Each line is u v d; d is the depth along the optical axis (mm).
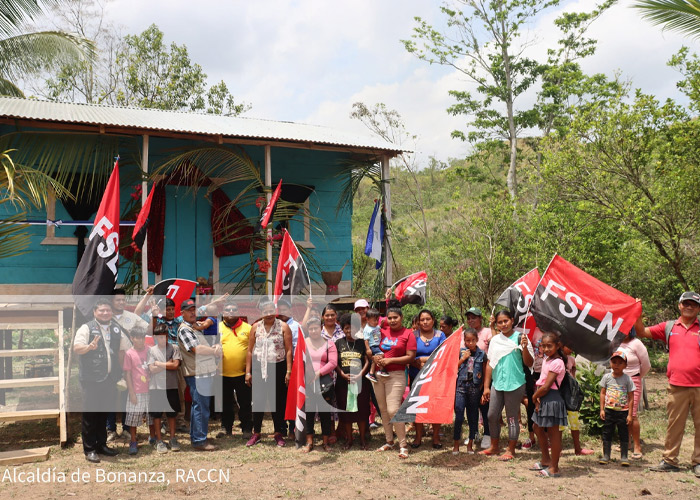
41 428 8984
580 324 7086
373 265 18156
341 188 13594
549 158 14000
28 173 9688
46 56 15414
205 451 7766
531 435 7996
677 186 12242
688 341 6898
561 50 26672
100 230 7625
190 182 11961
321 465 7207
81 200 11094
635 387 7598
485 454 7613
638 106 12820
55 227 11031
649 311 15875
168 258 11812
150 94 26906
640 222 12641
